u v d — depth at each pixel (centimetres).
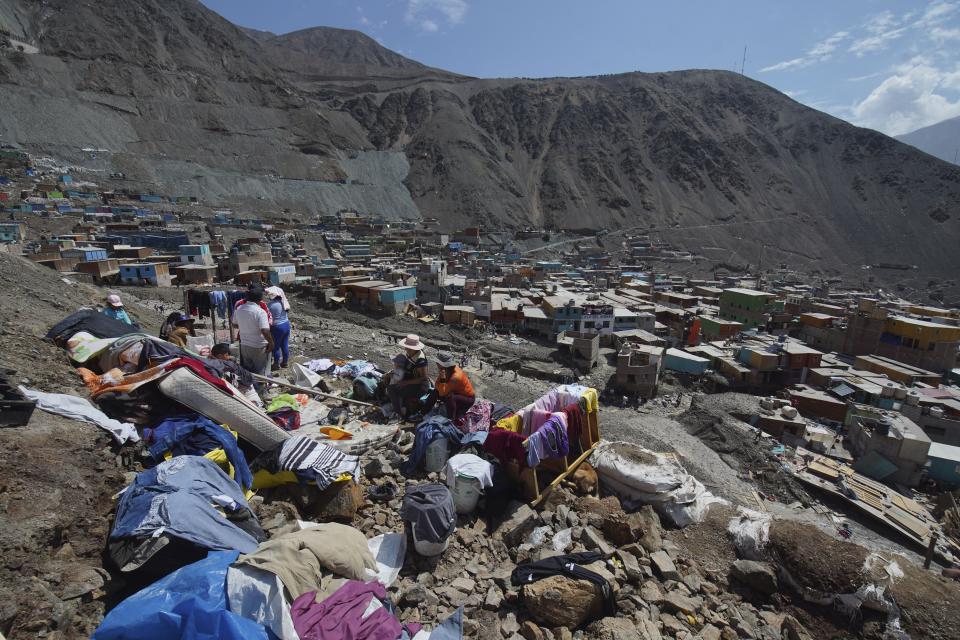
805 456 2959
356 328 5038
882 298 10162
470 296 5997
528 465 775
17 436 590
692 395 3938
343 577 519
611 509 789
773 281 12444
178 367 756
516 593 599
